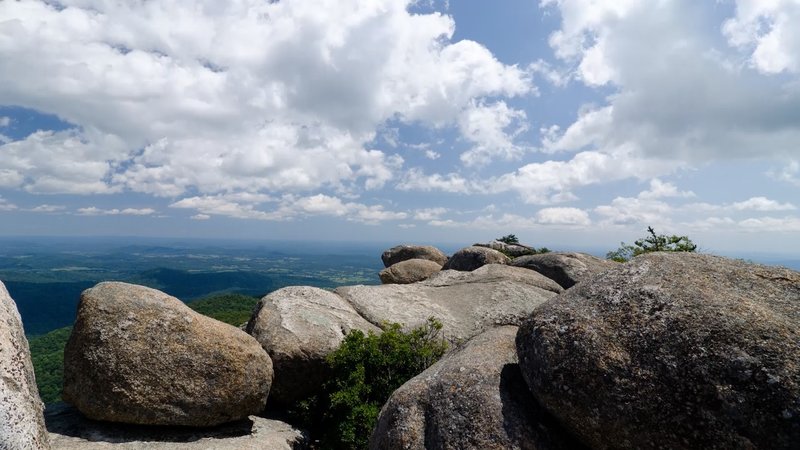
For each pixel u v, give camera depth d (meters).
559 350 5.73
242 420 10.09
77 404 8.60
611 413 5.12
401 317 13.09
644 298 5.76
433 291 15.21
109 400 8.44
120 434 8.60
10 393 4.81
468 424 5.96
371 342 10.75
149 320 8.93
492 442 5.71
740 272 6.21
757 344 4.68
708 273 6.16
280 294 12.88
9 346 5.19
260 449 8.79
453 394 6.40
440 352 11.14
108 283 9.48
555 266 17.47
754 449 4.29
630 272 6.38
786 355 4.51
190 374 8.86
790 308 5.34
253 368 9.45
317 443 10.37
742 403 4.44
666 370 4.96
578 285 6.82
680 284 5.80
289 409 11.13
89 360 8.49
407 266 25.30
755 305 5.26
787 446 4.15
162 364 8.72
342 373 10.64
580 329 5.75
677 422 4.71
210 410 8.98
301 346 10.90
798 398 4.21
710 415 4.56
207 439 8.95
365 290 14.29
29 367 5.51
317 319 11.76
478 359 6.93
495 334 8.03
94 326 8.65
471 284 15.40
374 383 10.55
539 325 6.17
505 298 14.12
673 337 5.13
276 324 11.39
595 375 5.32
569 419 5.50
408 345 10.84
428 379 6.99
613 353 5.35
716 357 4.76
